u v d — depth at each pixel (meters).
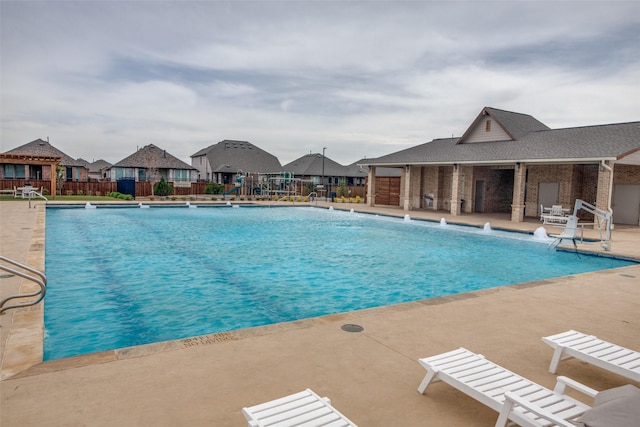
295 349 4.43
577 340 4.17
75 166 51.25
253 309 7.35
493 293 7.00
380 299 8.19
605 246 12.69
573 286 7.55
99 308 7.27
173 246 13.80
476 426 3.05
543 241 15.53
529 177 24.19
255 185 50.69
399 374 3.88
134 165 52.56
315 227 19.92
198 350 4.35
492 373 3.34
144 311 7.15
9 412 3.09
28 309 5.69
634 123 20.27
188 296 8.09
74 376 3.70
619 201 21.25
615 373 3.88
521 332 5.10
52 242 14.19
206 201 34.62
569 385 3.07
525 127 25.77
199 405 3.24
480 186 27.14
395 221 22.70
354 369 3.97
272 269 10.63
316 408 2.78
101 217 22.52
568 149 19.34
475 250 13.83
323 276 9.98
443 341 4.75
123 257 11.80
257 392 3.47
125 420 3.01
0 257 4.84
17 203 27.19
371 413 3.21
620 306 6.27
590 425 2.12
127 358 4.11
